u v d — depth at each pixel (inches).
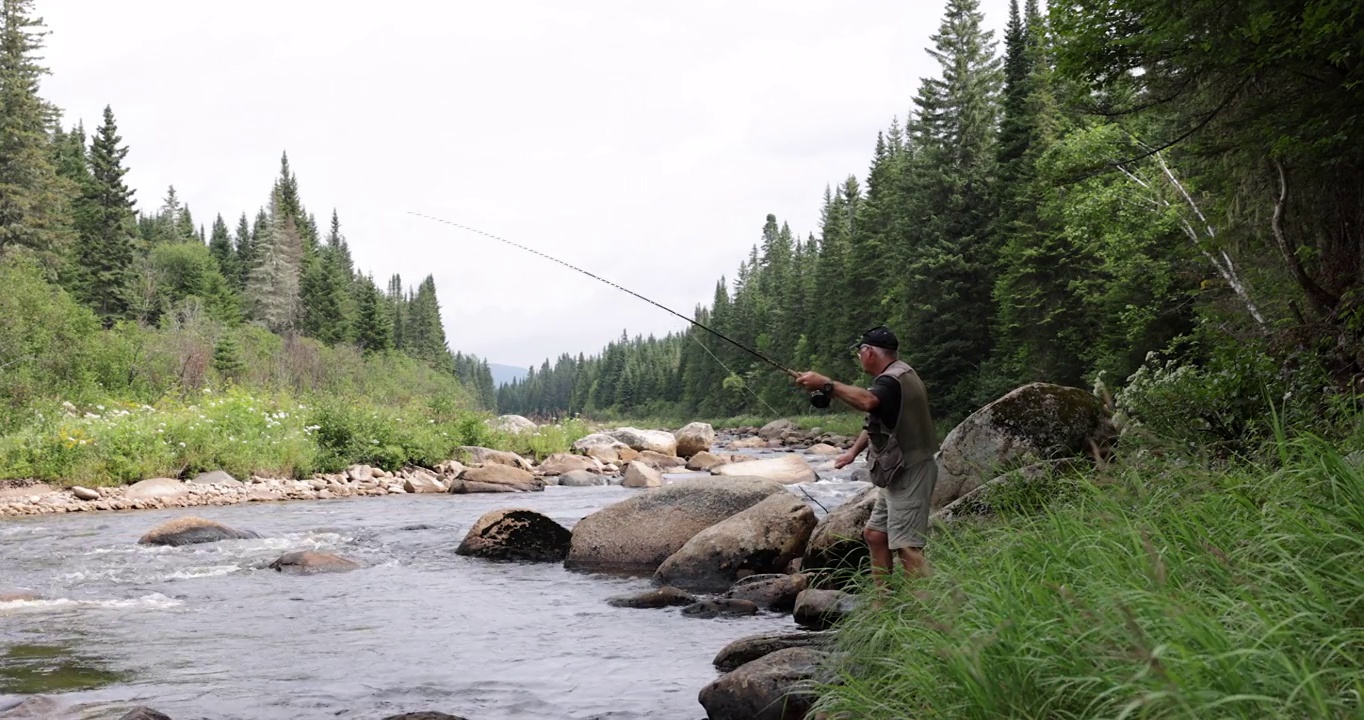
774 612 292.5
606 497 697.0
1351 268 324.5
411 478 785.6
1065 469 248.7
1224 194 376.5
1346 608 103.4
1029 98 1386.6
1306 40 260.4
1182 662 91.6
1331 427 213.5
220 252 3599.9
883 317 2183.8
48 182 1973.4
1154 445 219.8
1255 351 303.9
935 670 133.3
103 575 370.0
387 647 252.5
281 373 1940.2
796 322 3097.9
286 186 4173.2
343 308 3093.0
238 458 751.1
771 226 4345.5
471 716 191.2
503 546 420.5
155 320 2361.0
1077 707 110.9
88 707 192.5
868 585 225.5
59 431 712.4
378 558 418.6
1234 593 113.7
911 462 221.9
